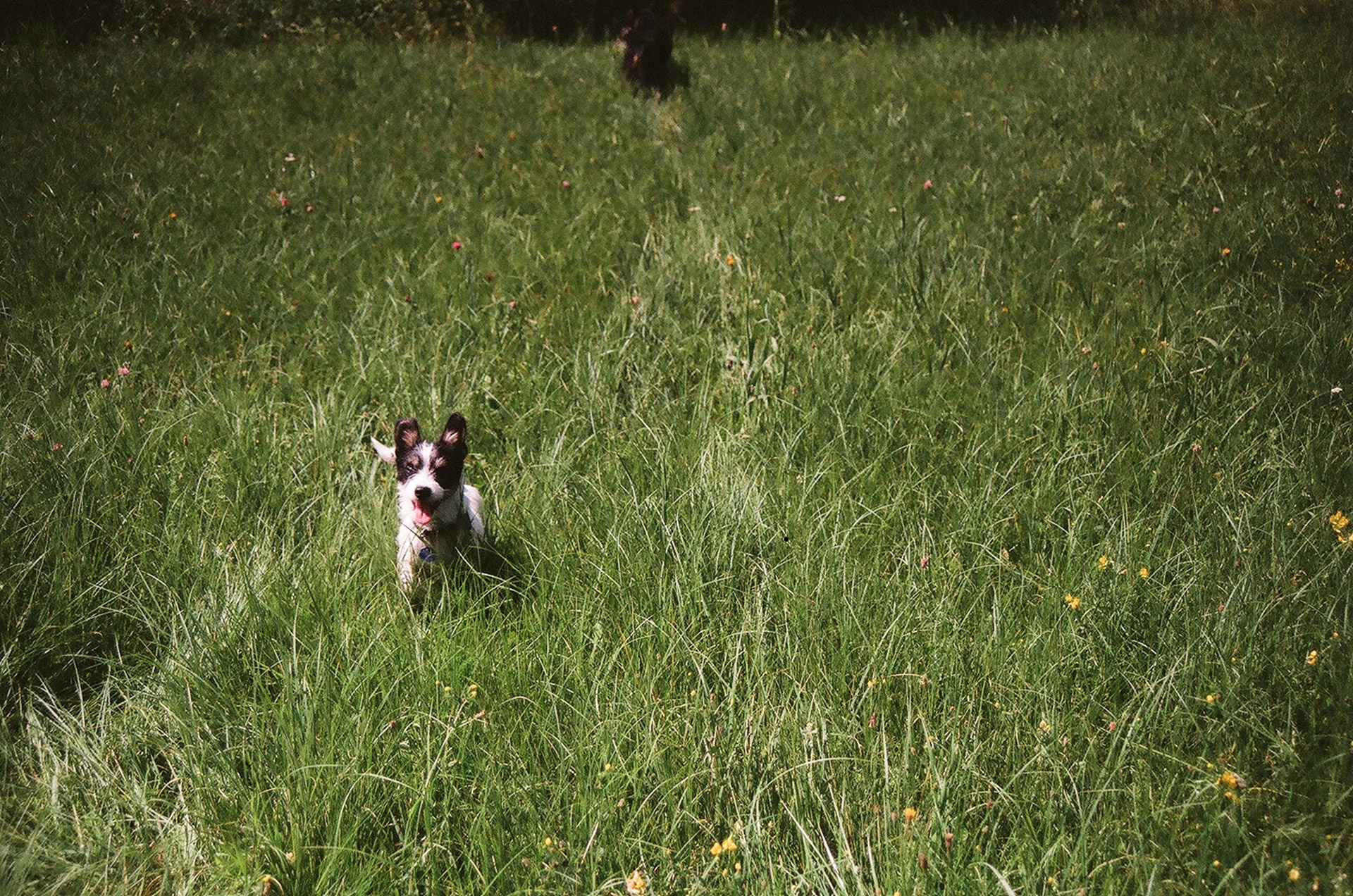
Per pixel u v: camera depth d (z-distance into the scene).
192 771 3.27
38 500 4.20
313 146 9.54
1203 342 5.61
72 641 3.76
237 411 4.98
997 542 4.27
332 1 14.65
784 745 3.22
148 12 13.63
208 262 6.82
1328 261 6.45
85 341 5.73
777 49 13.76
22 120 9.69
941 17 15.38
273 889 2.90
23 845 3.01
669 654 3.57
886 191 8.23
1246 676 3.34
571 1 15.26
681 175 8.69
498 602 3.99
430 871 2.93
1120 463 4.66
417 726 3.31
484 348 5.84
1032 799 3.03
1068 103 10.39
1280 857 2.80
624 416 5.15
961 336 5.70
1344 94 9.77
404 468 4.08
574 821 3.03
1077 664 3.50
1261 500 4.20
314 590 3.93
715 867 2.89
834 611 3.74
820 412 5.06
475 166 9.15
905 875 2.69
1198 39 12.73
